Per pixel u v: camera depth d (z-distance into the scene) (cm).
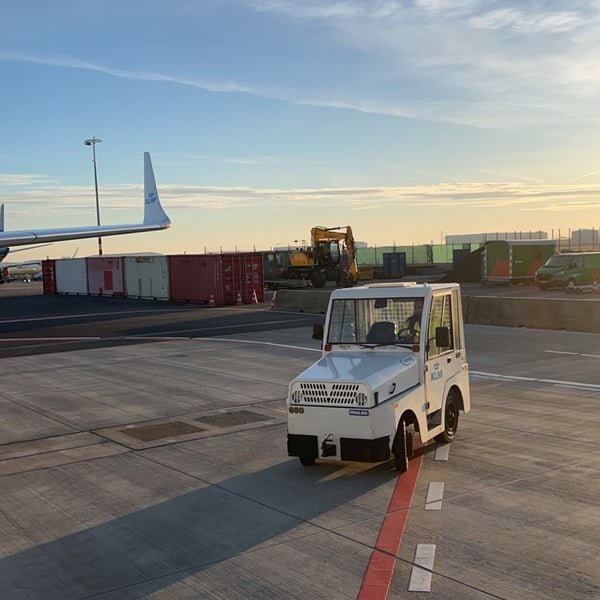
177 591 537
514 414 1107
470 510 685
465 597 505
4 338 2550
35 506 750
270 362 1747
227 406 1244
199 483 808
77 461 921
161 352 2009
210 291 3991
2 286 8750
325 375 809
